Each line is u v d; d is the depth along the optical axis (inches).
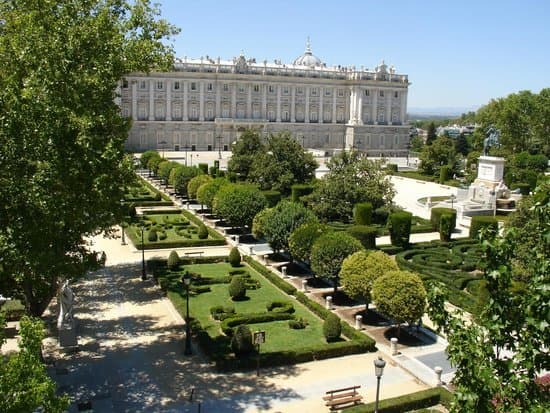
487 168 3240.7
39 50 1088.8
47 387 597.3
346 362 1250.0
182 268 1935.3
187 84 6683.1
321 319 1498.5
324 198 2588.6
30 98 994.7
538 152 5723.4
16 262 997.2
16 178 994.1
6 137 991.6
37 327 652.7
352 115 7455.7
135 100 6501.0
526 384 498.3
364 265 1453.0
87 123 1024.2
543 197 509.4
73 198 1064.8
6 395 568.1
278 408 1031.6
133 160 1154.7
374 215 2640.3
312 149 7303.2
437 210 2620.6
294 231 1819.6
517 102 5644.7
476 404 503.2
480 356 518.0
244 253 2193.7
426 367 1220.5
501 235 526.3
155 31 1409.9
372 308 1595.7
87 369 1172.5
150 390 1089.4
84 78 1087.0
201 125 6781.5
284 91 7170.3
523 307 504.4
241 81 6914.4
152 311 1536.7
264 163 3161.9
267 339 1349.7
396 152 7731.3
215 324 1434.5
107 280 1815.9
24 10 1244.5
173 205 3203.7
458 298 1633.9
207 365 1208.2
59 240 1080.2
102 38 1190.9
